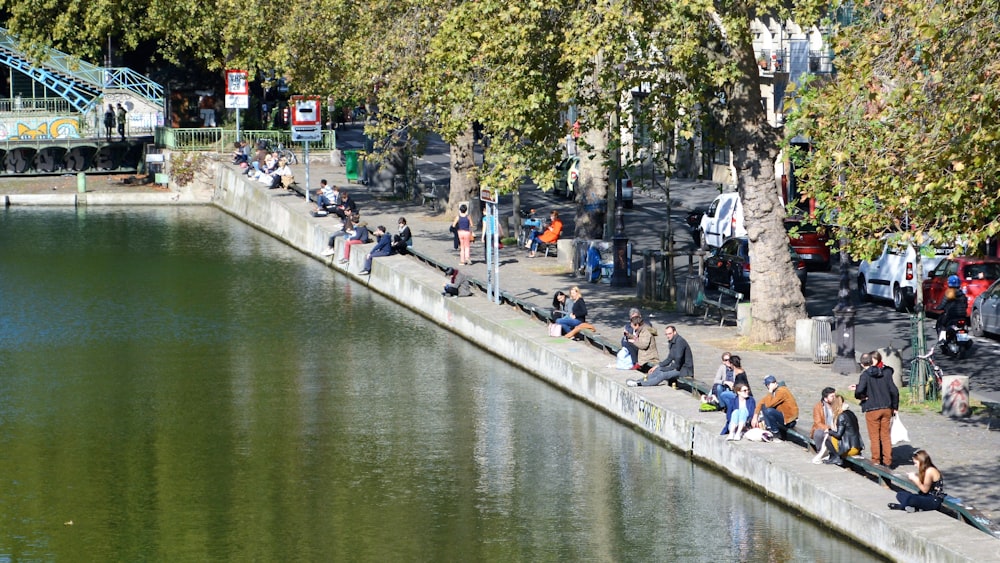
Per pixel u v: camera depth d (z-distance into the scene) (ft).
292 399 146.82
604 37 127.85
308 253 257.14
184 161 337.72
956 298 148.56
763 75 287.28
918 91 88.99
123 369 163.12
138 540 102.37
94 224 299.38
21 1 343.05
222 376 158.81
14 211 322.55
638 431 128.77
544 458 120.88
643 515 103.86
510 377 155.12
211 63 335.06
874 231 97.50
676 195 300.61
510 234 245.86
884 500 93.81
